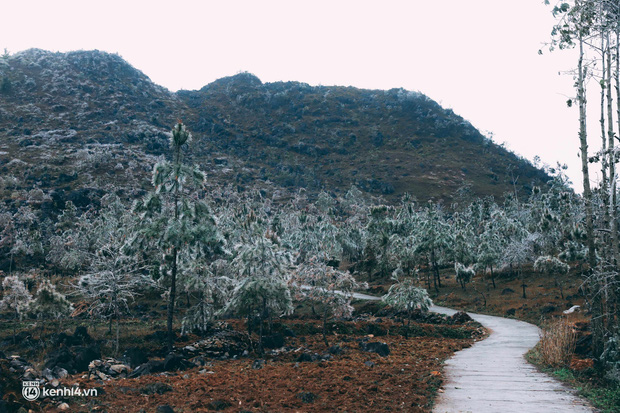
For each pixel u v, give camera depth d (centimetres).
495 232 8050
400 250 7906
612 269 1370
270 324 2747
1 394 934
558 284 5878
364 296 6812
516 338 2964
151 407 990
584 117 1479
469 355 2008
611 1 1351
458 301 6038
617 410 886
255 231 3123
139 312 4162
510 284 6562
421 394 1080
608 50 1398
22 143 19625
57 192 13538
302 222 12456
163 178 2373
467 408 923
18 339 2758
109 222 8038
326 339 2775
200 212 2441
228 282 2700
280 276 2547
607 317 1401
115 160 18612
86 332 2614
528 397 1023
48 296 3009
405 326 3362
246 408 978
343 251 10944
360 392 1096
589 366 1323
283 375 1426
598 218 1509
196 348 2267
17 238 8656
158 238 2350
